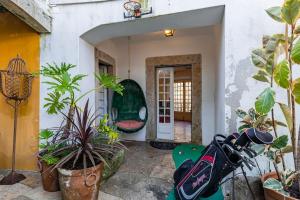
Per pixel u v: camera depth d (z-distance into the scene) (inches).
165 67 180.2
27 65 103.6
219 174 58.3
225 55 78.2
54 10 100.3
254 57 62.2
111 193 83.9
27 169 105.4
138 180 94.8
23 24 103.4
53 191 85.4
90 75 112.4
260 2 74.7
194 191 61.1
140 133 178.7
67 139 79.3
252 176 74.4
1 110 106.7
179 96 354.0
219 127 102.9
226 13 77.9
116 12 93.6
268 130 63.4
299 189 56.2
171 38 168.7
